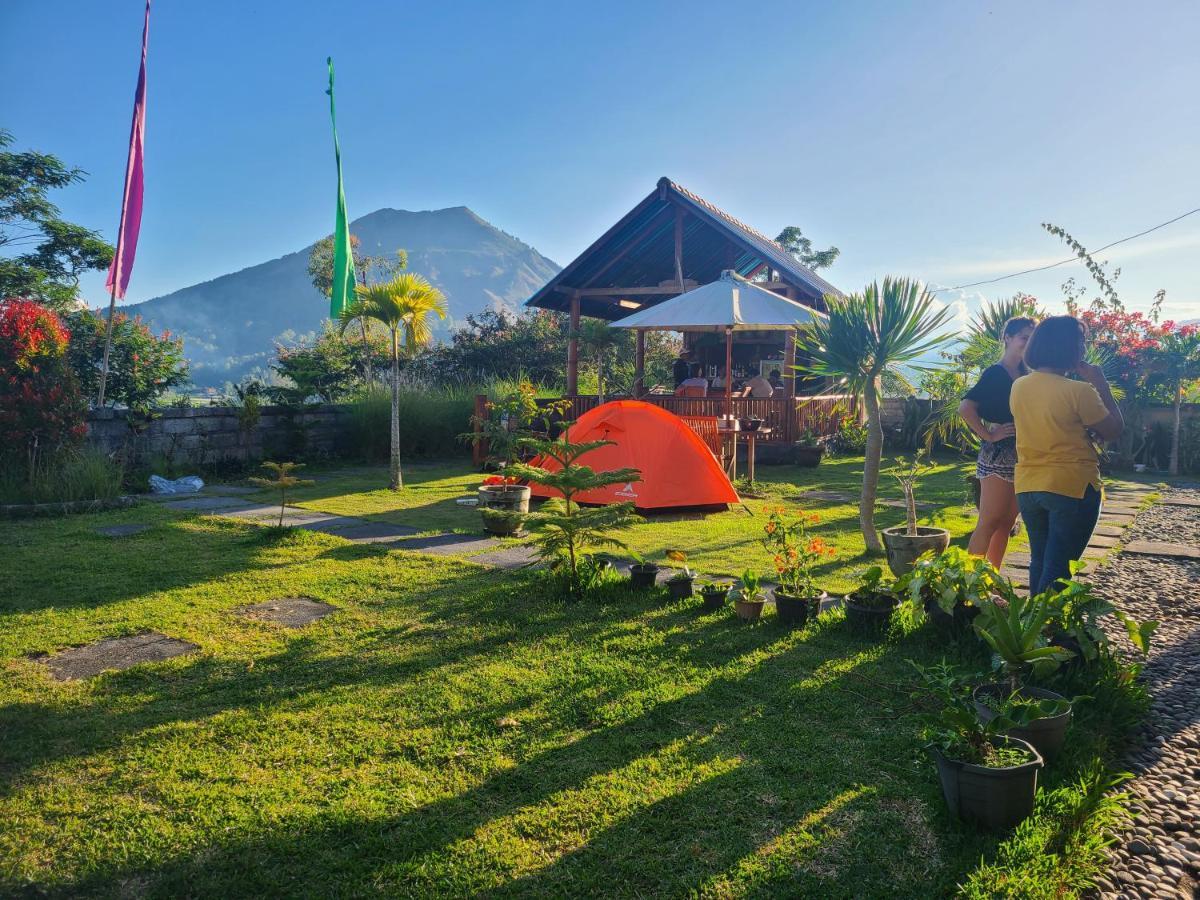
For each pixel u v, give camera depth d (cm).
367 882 225
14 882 224
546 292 1870
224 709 344
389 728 325
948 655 400
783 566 495
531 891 220
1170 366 1330
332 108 1622
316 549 673
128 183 1263
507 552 670
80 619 470
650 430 902
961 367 838
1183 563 642
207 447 1247
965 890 213
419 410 1501
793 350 1450
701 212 1766
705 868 229
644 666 394
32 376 953
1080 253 1427
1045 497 383
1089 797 250
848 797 267
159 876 229
